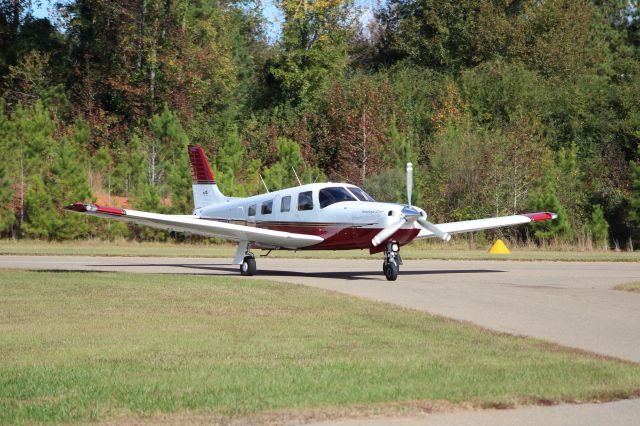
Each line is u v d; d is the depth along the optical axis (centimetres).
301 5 10362
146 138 7600
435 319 2111
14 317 2134
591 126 8769
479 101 9025
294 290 2761
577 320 2159
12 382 1405
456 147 7012
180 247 6059
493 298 2648
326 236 3438
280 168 6900
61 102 9050
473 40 10738
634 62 11262
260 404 1278
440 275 3616
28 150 6438
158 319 2103
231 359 1597
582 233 6544
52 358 1605
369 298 2591
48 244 6000
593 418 1227
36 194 6088
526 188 7012
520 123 7988
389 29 12162
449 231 3669
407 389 1366
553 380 1428
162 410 1246
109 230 6300
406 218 3206
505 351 1681
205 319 2106
